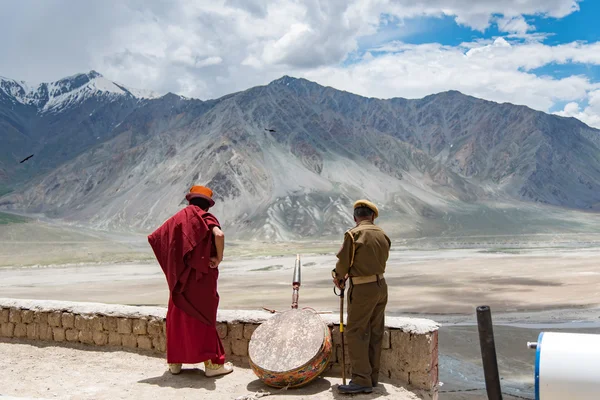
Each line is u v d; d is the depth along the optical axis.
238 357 6.85
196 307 6.13
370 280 5.66
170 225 6.18
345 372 6.35
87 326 7.63
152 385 6.06
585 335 3.83
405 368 5.92
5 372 6.59
